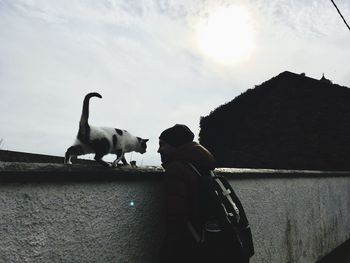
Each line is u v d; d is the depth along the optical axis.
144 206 1.99
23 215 1.34
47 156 3.88
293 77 13.85
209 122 15.15
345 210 7.22
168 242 1.78
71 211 1.54
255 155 14.15
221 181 2.23
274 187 3.88
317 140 12.85
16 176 1.29
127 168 1.92
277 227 3.82
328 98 12.98
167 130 2.18
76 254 1.56
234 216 2.04
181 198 1.82
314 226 5.19
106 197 1.73
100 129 1.88
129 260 1.86
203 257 1.89
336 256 6.16
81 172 1.56
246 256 1.99
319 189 5.68
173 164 1.94
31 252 1.36
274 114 14.07
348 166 11.94
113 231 1.76
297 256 4.36
